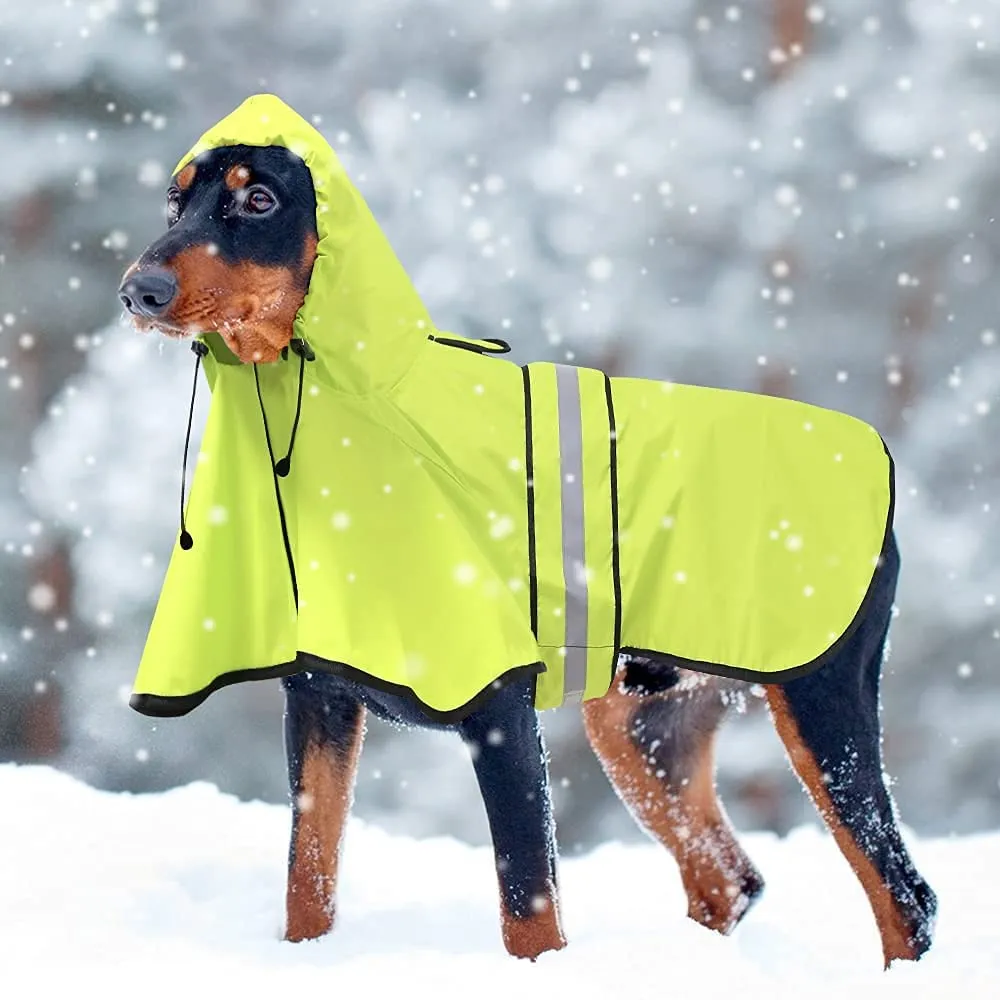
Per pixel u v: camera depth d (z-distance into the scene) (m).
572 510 7.17
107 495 18.83
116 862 8.62
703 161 20.42
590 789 21.38
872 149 20.92
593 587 7.14
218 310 6.73
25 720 20.22
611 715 8.38
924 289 21.22
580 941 7.02
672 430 7.47
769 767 20.12
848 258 20.98
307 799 7.43
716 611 7.29
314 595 6.85
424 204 19.89
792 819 20.59
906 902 7.40
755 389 20.50
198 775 21.00
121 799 10.16
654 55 20.80
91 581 19.39
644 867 10.69
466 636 6.73
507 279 19.84
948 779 21.12
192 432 18.86
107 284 21.52
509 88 21.17
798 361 20.53
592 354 20.33
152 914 7.64
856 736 7.49
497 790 6.79
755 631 7.28
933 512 20.41
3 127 21.55
